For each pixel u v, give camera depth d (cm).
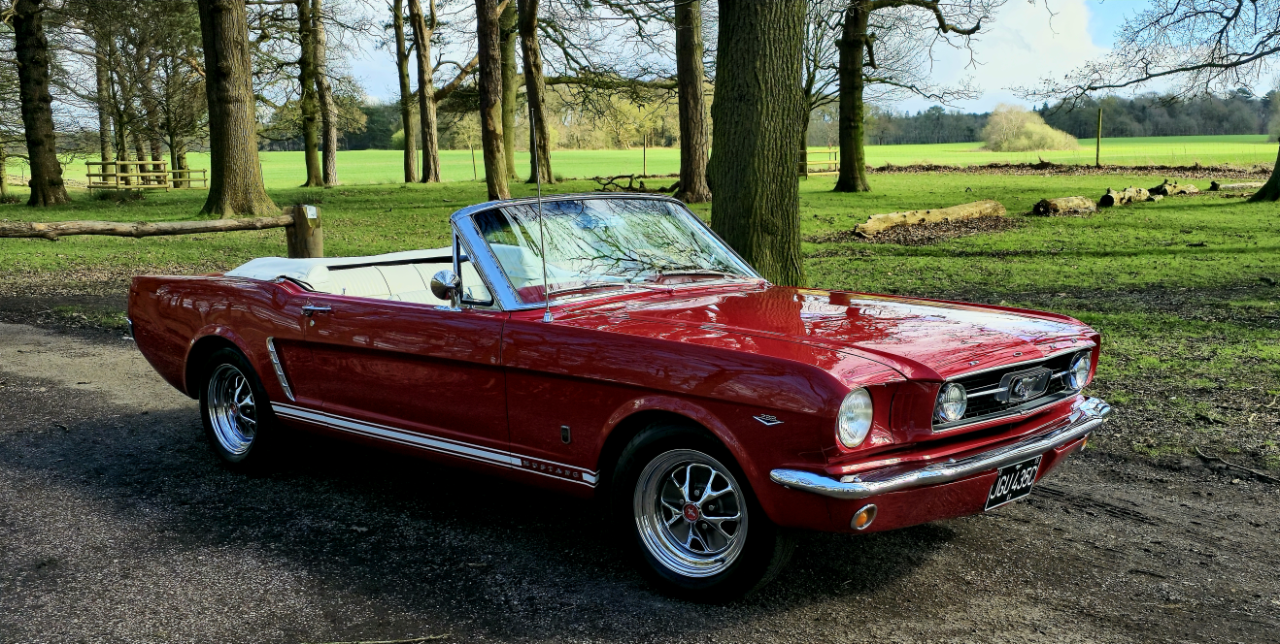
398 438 416
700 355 312
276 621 322
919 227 1922
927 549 381
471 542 394
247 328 474
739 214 760
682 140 2462
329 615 327
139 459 518
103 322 965
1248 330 827
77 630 316
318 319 435
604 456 349
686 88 2417
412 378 402
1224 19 2016
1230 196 2503
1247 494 443
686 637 308
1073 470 480
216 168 2050
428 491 464
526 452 368
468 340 374
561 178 4088
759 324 345
